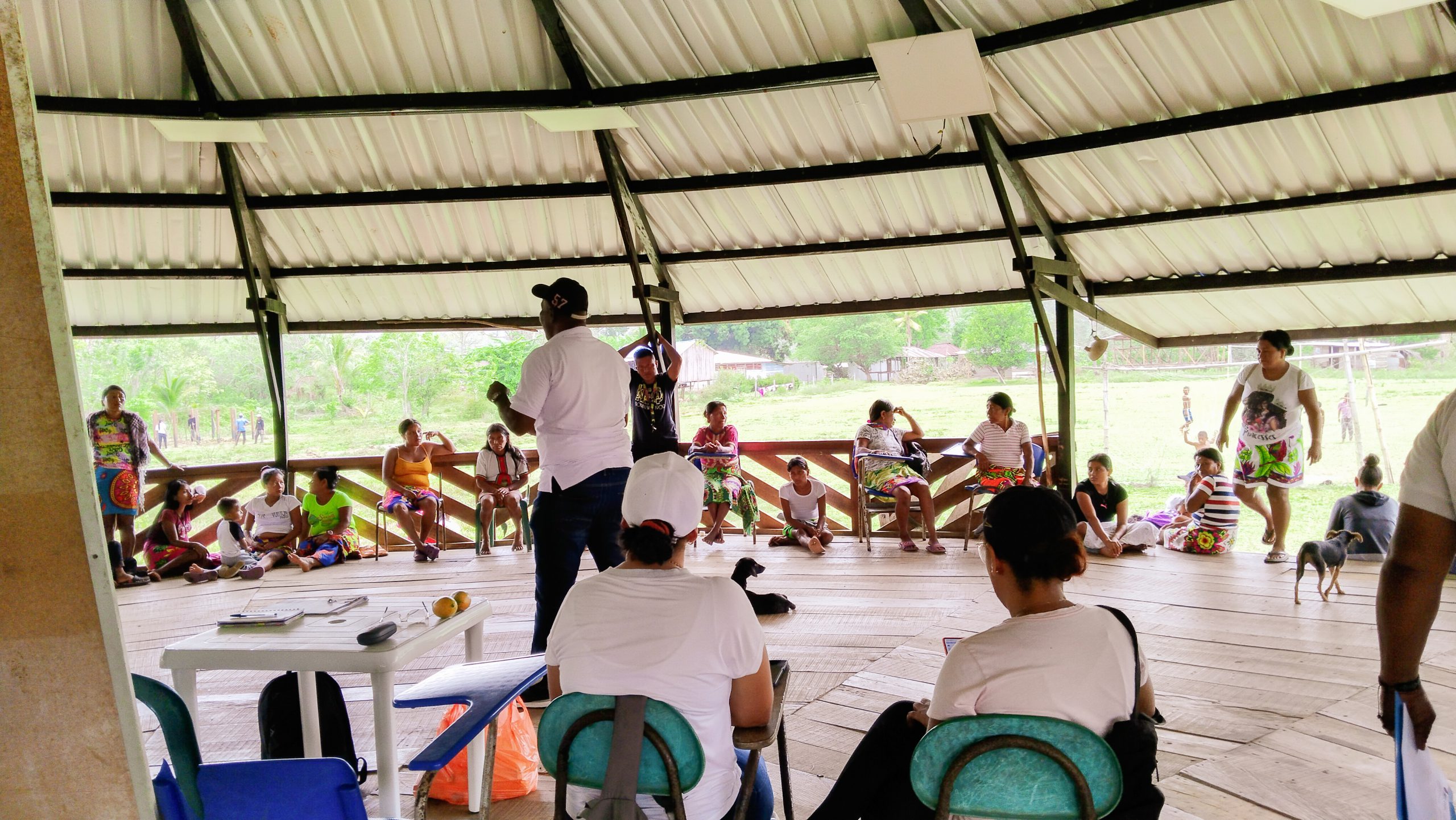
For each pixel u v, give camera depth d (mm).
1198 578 6109
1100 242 6969
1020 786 1709
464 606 3066
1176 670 4312
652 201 7406
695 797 2000
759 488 8484
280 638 2779
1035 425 22953
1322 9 4773
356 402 33219
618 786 1838
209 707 4316
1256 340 7641
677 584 2072
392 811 2658
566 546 3986
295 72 6223
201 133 6180
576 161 7098
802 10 5484
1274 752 3375
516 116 6664
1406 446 15156
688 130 6676
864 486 7508
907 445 7734
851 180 6898
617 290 8250
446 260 8000
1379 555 6324
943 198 6914
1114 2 4922
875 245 7309
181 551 7484
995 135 6137
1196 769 3256
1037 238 7070
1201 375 24312
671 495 2166
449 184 7242
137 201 7105
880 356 38344
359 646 2680
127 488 7355
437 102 5938
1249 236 6496
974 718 1685
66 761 1446
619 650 1984
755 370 36562
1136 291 7227
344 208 7469
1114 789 1679
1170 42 5234
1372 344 21219
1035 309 6770
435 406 33375
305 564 7516
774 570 6875
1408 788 1686
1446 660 4238
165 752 3771
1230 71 5316
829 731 3752
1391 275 6230
